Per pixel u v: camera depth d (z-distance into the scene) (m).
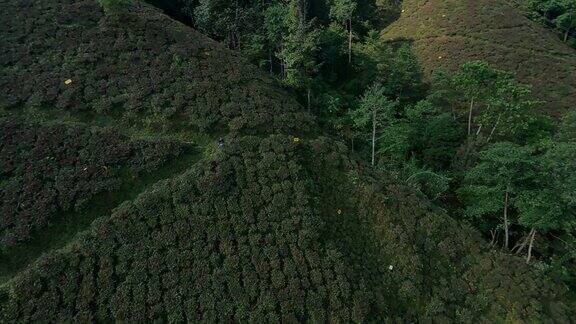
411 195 36.09
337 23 64.94
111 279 26.80
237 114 37.50
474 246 33.78
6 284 25.83
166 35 42.88
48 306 25.23
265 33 53.97
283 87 48.88
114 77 38.12
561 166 31.08
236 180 32.59
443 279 31.55
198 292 27.30
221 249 29.23
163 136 35.44
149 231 29.11
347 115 48.75
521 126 42.72
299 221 31.41
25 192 29.56
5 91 34.97
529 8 75.81
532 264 33.56
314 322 27.42
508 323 30.02
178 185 31.36
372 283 30.14
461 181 41.62
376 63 57.69
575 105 55.62
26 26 40.09
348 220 33.25
